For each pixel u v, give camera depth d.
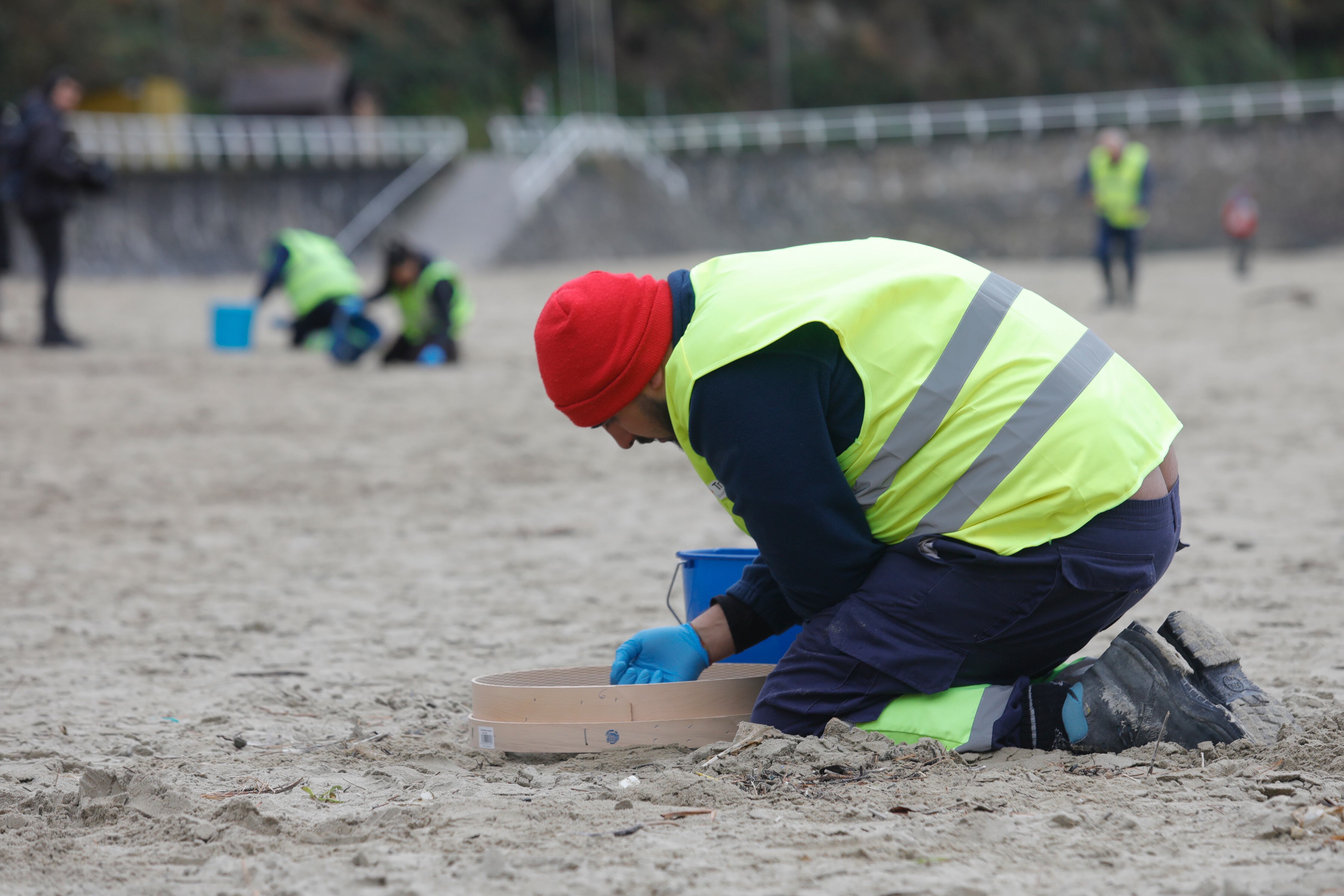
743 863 6.64
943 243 143.00
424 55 172.88
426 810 7.73
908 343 8.54
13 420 30.34
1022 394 8.52
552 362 8.75
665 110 190.50
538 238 119.94
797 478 8.41
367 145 122.06
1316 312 53.50
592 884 6.40
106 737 10.19
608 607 14.98
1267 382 34.03
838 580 8.77
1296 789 7.45
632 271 112.50
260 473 24.89
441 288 41.34
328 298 43.94
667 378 8.68
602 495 22.69
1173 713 8.37
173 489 23.38
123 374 37.97
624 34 192.88
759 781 8.09
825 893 6.22
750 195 144.50
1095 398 8.59
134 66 135.88
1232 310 55.94
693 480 24.03
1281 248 138.38
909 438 8.52
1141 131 148.38
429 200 124.12
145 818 7.86
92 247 85.44
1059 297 66.19
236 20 156.38
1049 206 146.75
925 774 8.15
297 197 109.12
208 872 6.82
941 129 160.75
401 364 41.47
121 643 13.63
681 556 10.76
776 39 196.50
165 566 17.69
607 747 9.17
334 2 169.62
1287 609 13.38
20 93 133.50
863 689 8.76
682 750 9.19
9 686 11.91
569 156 134.38
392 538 19.41
